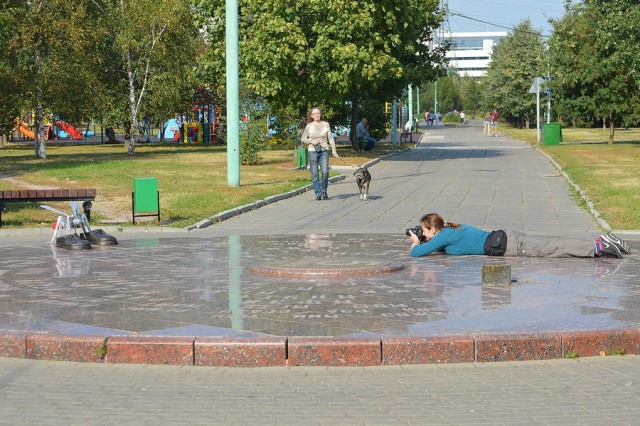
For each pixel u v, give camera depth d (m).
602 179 26.78
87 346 7.33
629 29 38.44
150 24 46.03
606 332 7.45
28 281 10.77
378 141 58.47
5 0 39.41
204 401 6.21
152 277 11.00
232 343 7.18
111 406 6.11
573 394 6.32
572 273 11.00
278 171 32.38
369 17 35.12
